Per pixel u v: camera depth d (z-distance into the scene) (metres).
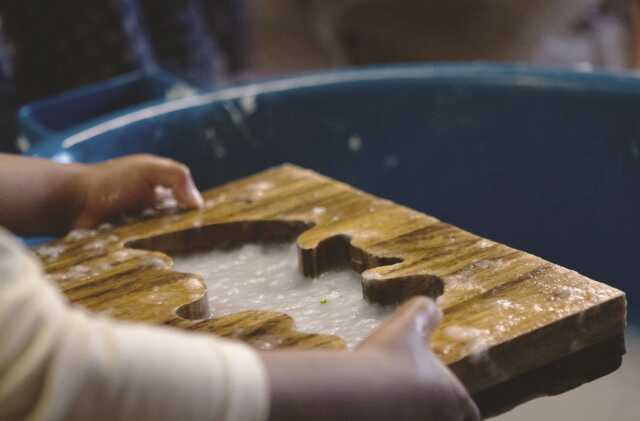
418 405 0.55
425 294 0.77
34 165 0.99
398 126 1.40
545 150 1.34
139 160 1.00
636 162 1.26
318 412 0.51
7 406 0.44
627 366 0.92
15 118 1.56
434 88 1.37
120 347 0.46
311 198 0.97
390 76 1.38
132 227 0.95
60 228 1.00
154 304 0.78
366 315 0.77
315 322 0.77
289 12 3.48
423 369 0.56
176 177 0.98
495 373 0.67
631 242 1.28
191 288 0.81
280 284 0.86
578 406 0.83
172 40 1.80
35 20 1.52
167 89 1.45
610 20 2.28
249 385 0.48
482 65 1.38
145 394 0.46
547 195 1.35
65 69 1.57
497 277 0.76
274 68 3.23
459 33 2.32
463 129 1.37
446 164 1.39
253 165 1.40
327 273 0.86
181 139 1.34
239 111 1.37
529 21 2.24
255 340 0.71
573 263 1.34
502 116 1.35
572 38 2.28
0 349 0.44
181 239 0.94
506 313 0.70
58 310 0.46
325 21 2.66
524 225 1.38
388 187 1.42
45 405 0.44
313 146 1.41
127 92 1.49
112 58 1.58
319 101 1.39
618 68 2.30
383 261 0.82
